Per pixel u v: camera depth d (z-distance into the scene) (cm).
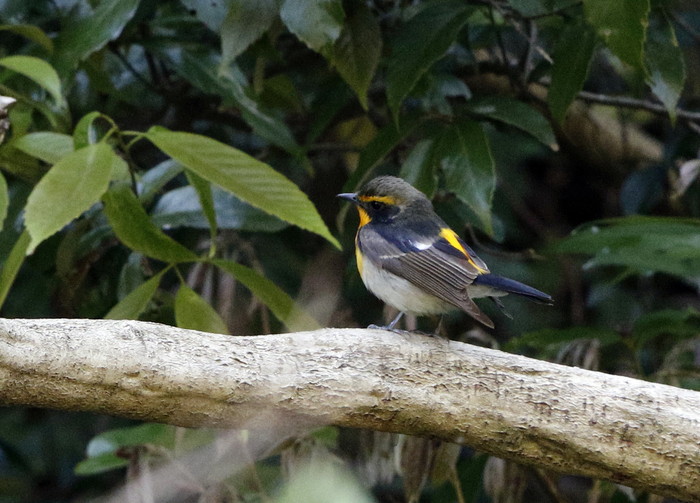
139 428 1011
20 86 1049
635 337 1079
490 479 1007
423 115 994
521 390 719
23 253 821
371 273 902
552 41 1193
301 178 1370
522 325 1512
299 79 1302
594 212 1816
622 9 802
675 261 1028
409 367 714
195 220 970
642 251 1030
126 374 662
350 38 927
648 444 714
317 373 697
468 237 1433
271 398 689
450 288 830
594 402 718
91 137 930
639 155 1642
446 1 963
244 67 1197
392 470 990
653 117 1633
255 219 976
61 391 656
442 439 744
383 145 989
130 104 1218
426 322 1213
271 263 1298
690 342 1071
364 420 715
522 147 1591
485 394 716
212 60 1045
